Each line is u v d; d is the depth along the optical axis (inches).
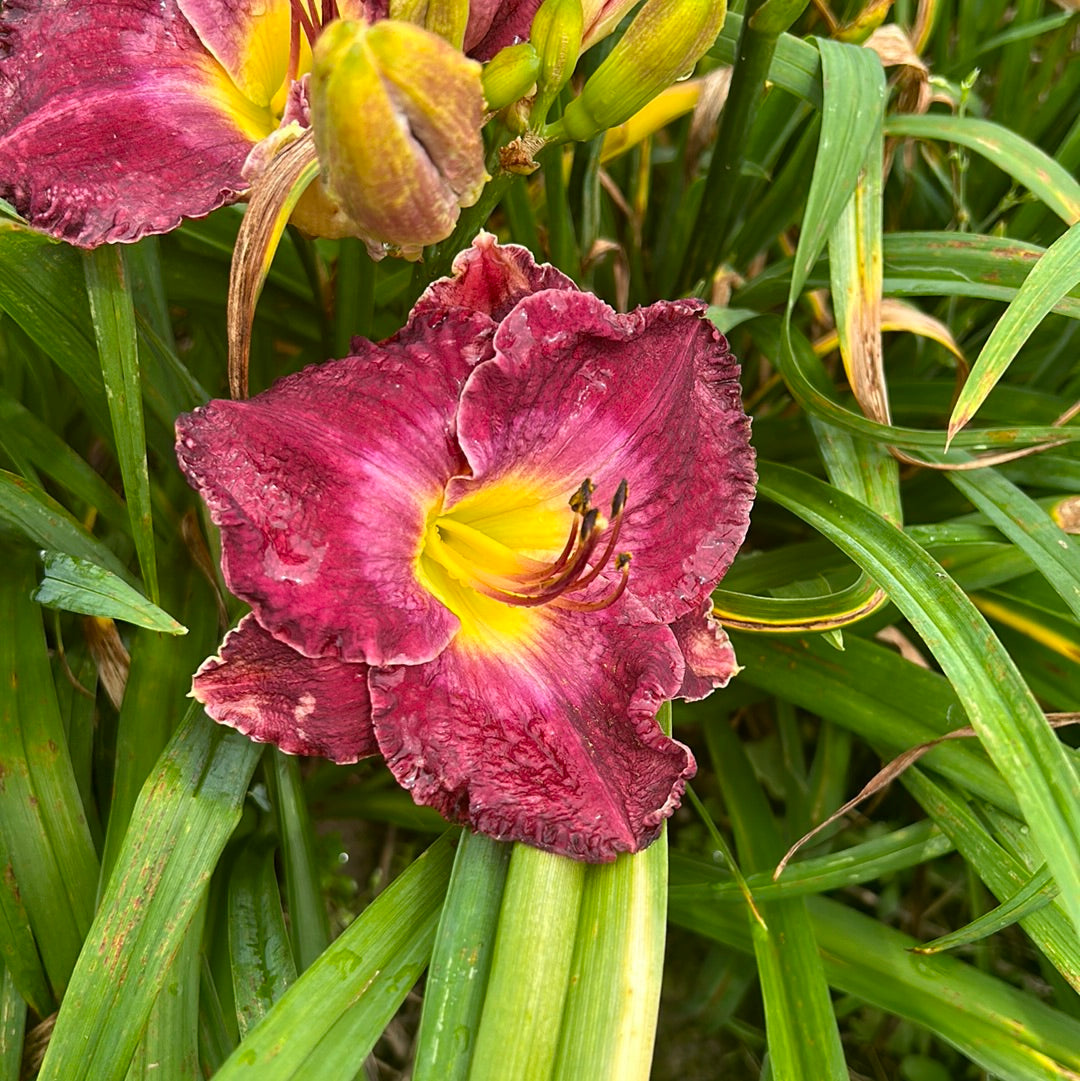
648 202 18.8
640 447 10.7
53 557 10.4
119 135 10.8
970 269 14.1
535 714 10.2
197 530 13.1
